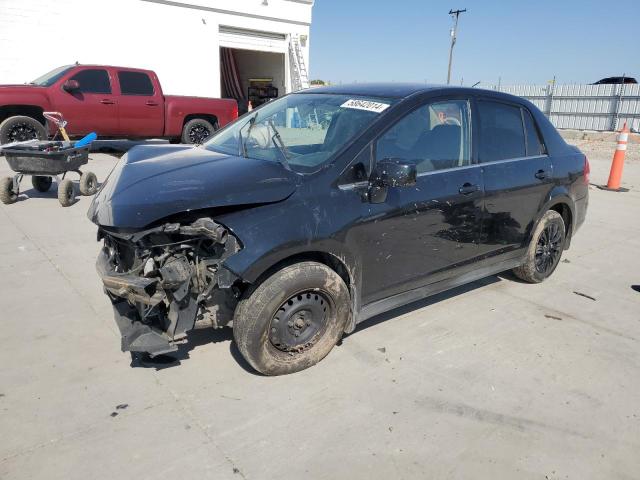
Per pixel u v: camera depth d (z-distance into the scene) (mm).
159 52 16172
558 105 25812
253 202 2869
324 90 4141
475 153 3957
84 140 7289
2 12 13461
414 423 2822
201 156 3586
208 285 2930
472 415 2910
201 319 3043
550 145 4660
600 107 24391
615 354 3643
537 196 4445
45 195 7699
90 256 5137
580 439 2748
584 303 4512
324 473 2443
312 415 2852
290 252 2924
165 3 15945
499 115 4227
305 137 3611
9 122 10289
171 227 2750
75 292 4297
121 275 2904
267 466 2471
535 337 3850
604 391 3189
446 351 3588
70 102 10992
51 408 2830
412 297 3754
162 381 3113
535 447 2676
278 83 22484
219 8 17109
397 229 3412
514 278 5074
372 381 3193
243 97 24766
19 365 3223
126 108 11688
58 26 14289
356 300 3371
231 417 2809
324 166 3148
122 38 15391
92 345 3488
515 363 3471
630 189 10031
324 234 3027
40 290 4316
